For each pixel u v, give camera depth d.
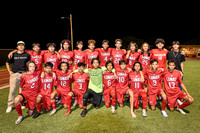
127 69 3.58
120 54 4.48
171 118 2.93
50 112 3.33
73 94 3.32
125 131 2.47
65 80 3.51
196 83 5.54
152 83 3.40
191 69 9.81
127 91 3.36
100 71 3.43
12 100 3.40
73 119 2.95
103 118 2.96
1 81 7.57
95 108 3.51
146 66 4.29
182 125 2.65
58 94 3.45
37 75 3.29
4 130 2.57
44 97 3.29
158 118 2.94
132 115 3.02
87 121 2.84
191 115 3.04
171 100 3.24
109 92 3.47
